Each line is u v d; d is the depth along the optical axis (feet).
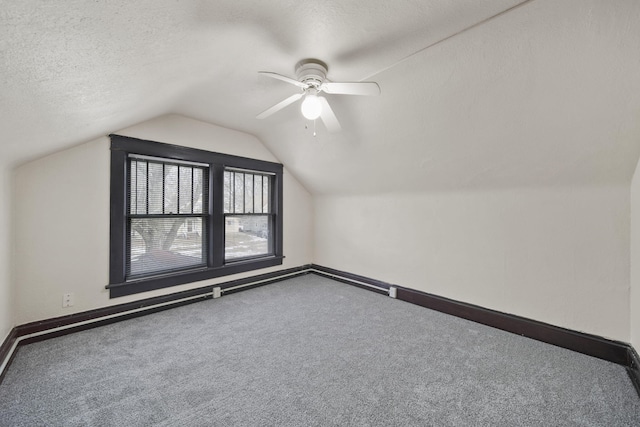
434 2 4.41
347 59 6.13
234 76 6.99
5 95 3.75
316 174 13.14
